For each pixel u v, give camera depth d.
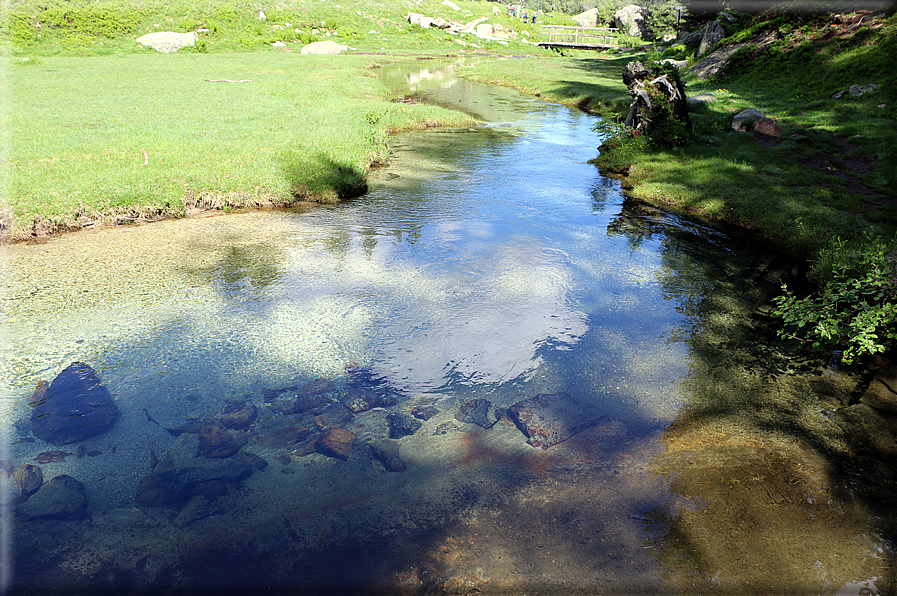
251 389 4.30
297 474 3.47
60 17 30.75
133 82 20.25
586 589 2.74
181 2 37.09
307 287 6.07
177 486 3.33
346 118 14.74
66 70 22.70
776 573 2.85
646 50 35.03
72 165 9.27
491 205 9.22
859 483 3.50
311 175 9.58
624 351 5.02
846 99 14.25
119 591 2.67
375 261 6.83
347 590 2.71
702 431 3.99
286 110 15.81
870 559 2.95
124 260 6.68
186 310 5.50
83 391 4.19
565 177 11.04
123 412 3.98
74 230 7.62
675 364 4.85
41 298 5.64
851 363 4.88
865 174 9.68
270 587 2.72
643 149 12.09
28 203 7.56
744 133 13.08
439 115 16.66
